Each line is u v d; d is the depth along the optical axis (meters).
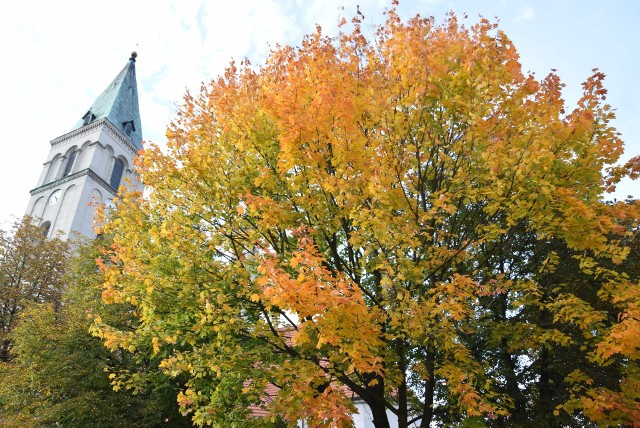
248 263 6.40
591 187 6.04
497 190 5.50
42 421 12.53
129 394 13.80
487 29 6.44
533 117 6.02
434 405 6.92
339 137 5.83
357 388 6.52
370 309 5.75
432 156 6.52
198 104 7.63
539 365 8.43
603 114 5.88
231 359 6.42
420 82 6.05
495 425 7.96
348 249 7.21
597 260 8.20
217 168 6.75
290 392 5.59
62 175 46.22
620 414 5.21
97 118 49.31
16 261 23.00
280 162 5.75
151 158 7.14
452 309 5.21
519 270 9.22
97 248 18.41
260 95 6.81
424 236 6.38
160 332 6.83
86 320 14.48
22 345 13.90
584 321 5.78
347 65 6.56
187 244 6.49
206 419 6.70
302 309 4.61
